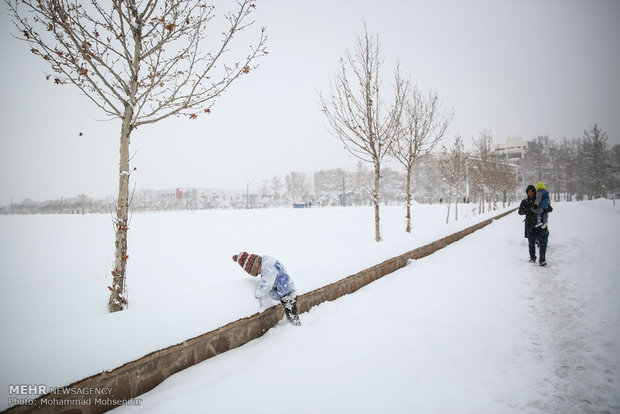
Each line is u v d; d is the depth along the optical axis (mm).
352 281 5375
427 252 8266
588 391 2572
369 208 24891
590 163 46625
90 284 5629
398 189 61969
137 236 10867
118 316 2941
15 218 12344
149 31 4008
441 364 3035
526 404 2443
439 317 4109
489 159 26016
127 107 3900
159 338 2809
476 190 32031
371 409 2393
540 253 6617
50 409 2100
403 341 3496
